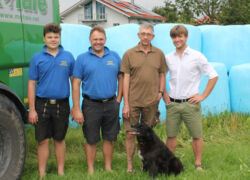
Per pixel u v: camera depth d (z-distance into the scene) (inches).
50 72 128.3
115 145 195.2
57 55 130.8
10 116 115.6
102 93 137.9
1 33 116.8
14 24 125.0
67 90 134.6
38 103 130.8
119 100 151.3
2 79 122.9
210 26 316.8
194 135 151.6
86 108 139.9
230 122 243.9
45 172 140.9
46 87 128.7
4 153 117.3
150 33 140.3
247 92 277.3
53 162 161.3
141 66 143.3
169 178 135.1
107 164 152.2
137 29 255.4
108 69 138.3
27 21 135.1
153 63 144.5
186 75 146.3
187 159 169.0
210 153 177.6
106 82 138.2
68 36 234.2
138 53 144.1
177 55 148.2
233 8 1227.2
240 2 1230.3
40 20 146.3
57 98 131.0
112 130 146.6
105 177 138.9
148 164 141.0
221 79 274.4
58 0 164.4
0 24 116.4
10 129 116.7
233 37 295.3
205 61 144.7
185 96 148.3
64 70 131.8
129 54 144.5
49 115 131.3
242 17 1218.0
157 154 138.6
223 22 1256.2
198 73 148.3
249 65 281.4
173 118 153.3
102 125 147.5
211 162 163.0
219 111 272.1
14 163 119.4
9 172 117.4
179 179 134.5
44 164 139.1
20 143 121.9
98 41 134.5
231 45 294.2
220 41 294.4
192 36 274.8
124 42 249.4
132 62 143.8
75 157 171.9
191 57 144.9
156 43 265.7
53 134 138.3
